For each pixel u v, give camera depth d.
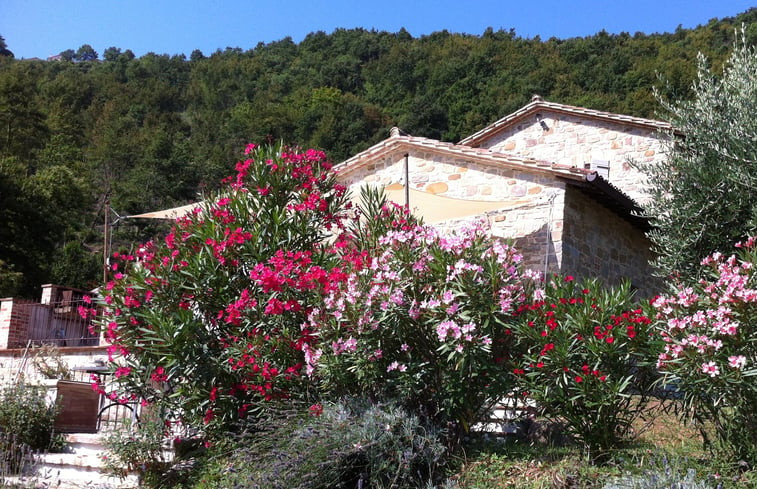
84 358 12.71
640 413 6.12
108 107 82.19
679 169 9.24
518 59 71.69
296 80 95.50
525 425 6.79
